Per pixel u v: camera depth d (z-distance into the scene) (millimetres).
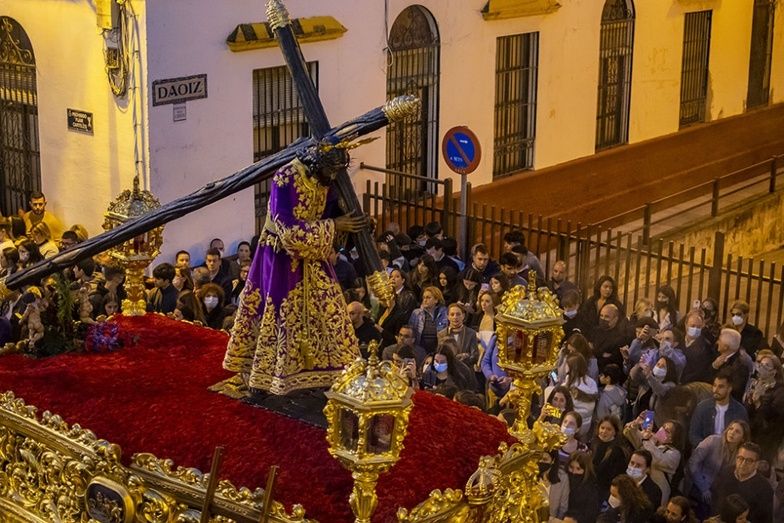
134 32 15445
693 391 11062
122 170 16109
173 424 7441
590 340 12586
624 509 9883
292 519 6512
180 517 7016
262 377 7480
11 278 8484
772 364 11156
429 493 6754
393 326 12859
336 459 6598
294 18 16953
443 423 7480
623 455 10492
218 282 14703
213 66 16125
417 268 14195
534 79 20797
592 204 21984
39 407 7812
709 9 24625
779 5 26906
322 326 7527
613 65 22625
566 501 10320
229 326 11922
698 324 11961
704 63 25016
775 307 18562
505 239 14992
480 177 20172
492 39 19891
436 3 18891
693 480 10516
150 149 15703
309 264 7484
